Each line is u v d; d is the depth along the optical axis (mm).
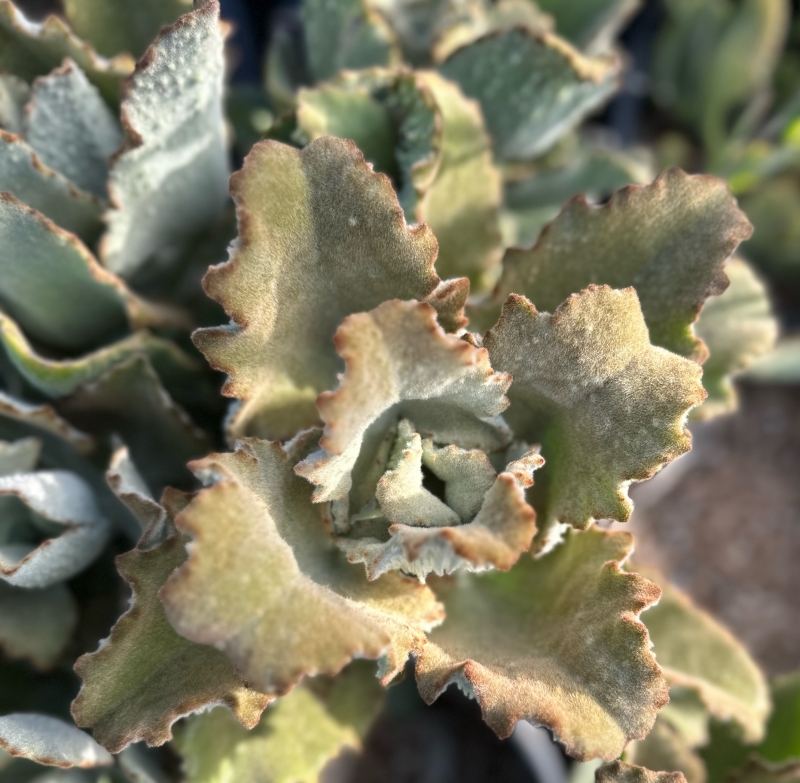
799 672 488
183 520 276
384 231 318
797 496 732
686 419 324
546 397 337
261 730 393
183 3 415
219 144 411
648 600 321
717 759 474
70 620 389
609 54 459
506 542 285
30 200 386
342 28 470
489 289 426
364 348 287
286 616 279
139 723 306
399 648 312
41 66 404
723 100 690
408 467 318
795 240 688
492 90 456
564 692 316
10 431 406
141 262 424
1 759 373
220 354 324
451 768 546
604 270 360
